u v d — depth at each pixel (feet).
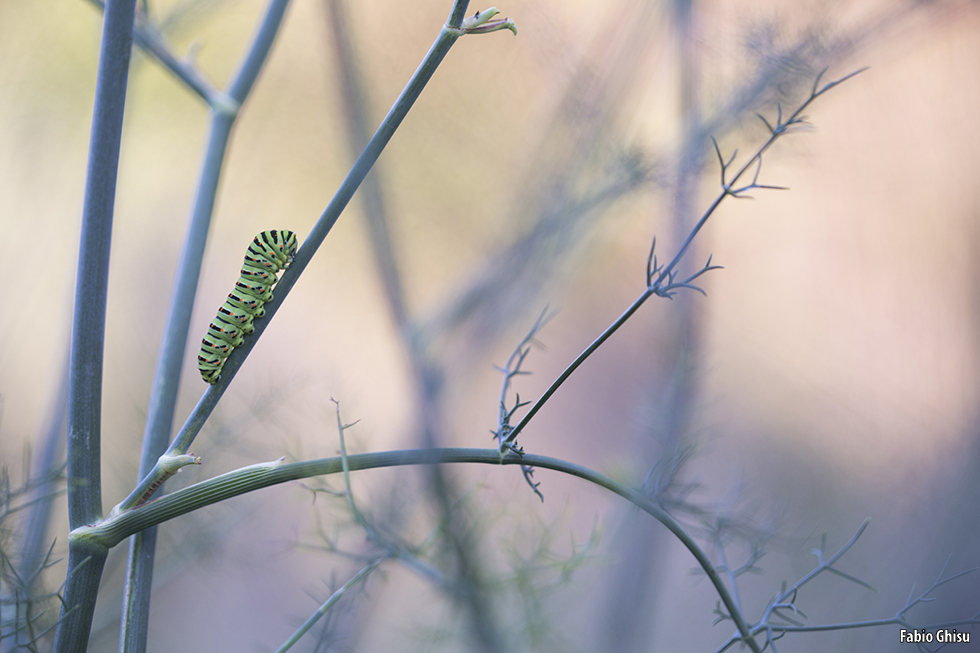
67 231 4.06
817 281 4.64
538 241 3.02
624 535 2.94
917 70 4.04
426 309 3.01
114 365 3.72
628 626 2.92
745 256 4.84
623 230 3.67
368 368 4.73
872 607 3.13
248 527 3.46
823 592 3.59
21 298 3.84
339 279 5.08
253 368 4.81
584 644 2.95
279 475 2.46
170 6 3.38
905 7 3.10
